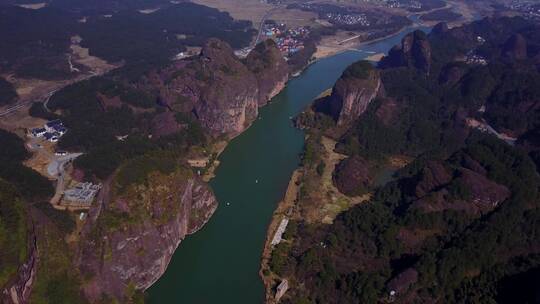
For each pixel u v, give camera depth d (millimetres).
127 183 173250
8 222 135875
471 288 155750
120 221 163250
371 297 154875
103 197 172125
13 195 145000
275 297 165375
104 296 152375
